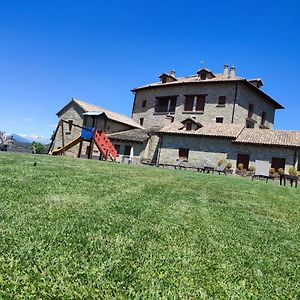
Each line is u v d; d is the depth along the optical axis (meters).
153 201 6.28
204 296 2.49
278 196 10.08
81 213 4.59
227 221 5.32
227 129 30.36
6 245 3.00
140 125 42.56
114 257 3.05
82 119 36.28
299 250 4.14
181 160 29.30
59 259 2.84
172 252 3.41
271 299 2.62
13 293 2.20
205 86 37.91
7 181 6.61
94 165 14.46
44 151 42.84
